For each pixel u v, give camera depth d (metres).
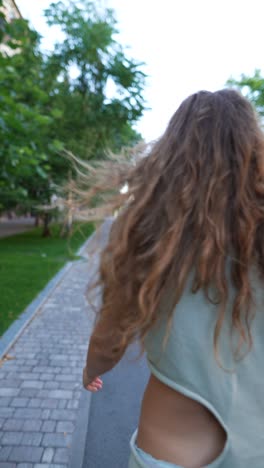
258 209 0.88
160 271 0.88
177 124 1.03
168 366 0.92
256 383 0.87
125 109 17.05
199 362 0.88
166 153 1.00
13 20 5.27
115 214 1.04
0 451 2.87
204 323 0.88
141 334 0.94
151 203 0.96
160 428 0.94
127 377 4.27
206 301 0.88
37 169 5.91
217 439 0.90
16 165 5.74
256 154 0.94
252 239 0.86
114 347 1.02
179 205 0.91
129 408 3.62
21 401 3.62
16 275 9.81
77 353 4.91
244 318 0.86
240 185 0.89
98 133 17.20
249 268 0.86
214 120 0.98
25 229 29.77
